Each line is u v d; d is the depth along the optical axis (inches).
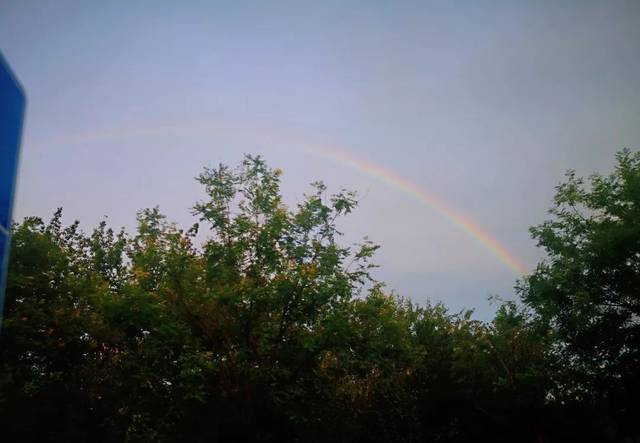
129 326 915.4
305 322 826.8
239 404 800.9
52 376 860.6
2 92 110.8
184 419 806.5
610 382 961.5
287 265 834.8
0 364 816.3
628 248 922.1
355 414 1058.7
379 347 834.2
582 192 1034.7
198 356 722.2
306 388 849.5
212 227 873.5
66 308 853.8
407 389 1162.0
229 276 824.9
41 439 826.8
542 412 1096.8
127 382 855.7
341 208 867.4
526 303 1040.2
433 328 1237.7
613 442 1033.5
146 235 852.0
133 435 861.8
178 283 796.0
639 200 963.3
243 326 810.8
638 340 917.2
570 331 973.8
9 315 815.7
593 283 976.3
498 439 1118.4
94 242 1090.1
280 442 805.9
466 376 1163.3
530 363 1130.0
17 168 113.2
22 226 893.8
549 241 1027.9
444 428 1133.7
